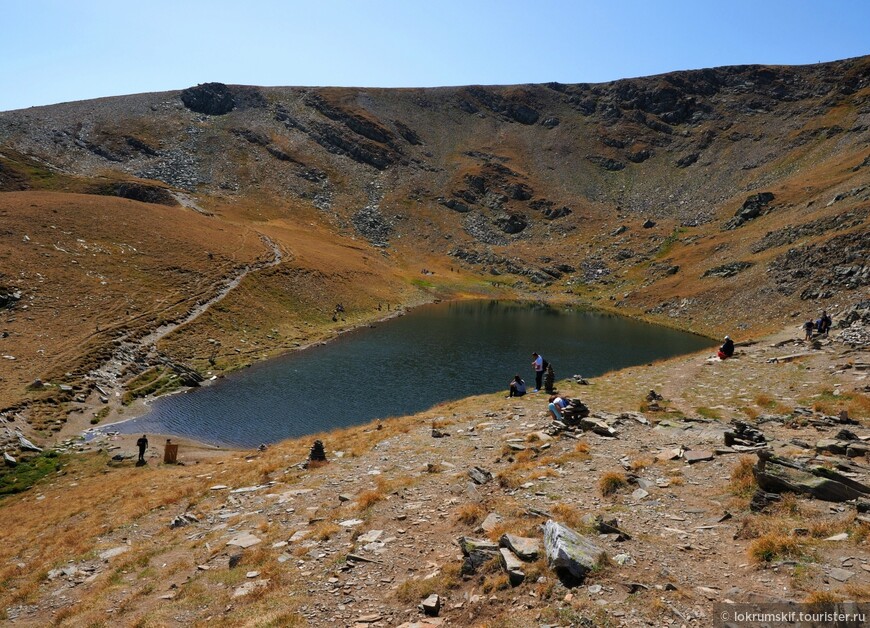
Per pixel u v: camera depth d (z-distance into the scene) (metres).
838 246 81.19
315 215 183.12
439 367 62.88
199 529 18.14
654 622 8.33
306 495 19.11
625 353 72.38
